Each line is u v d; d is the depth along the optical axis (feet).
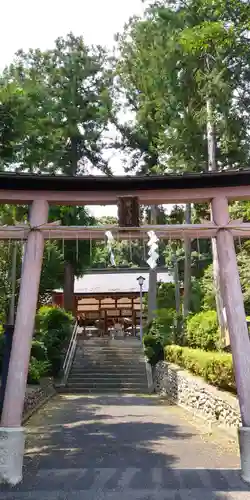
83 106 71.51
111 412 33.60
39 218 18.86
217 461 18.88
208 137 43.80
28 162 48.83
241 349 17.38
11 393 16.83
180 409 35.29
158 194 19.39
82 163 77.61
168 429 26.50
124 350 63.93
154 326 57.21
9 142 33.42
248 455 15.90
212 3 34.22
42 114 56.08
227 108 41.55
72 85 70.79
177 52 43.96
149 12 48.52
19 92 34.55
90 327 96.37
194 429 26.48
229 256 18.45
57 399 42.01
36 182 18.74
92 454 20.21
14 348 17.31
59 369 50.80
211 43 39.40
